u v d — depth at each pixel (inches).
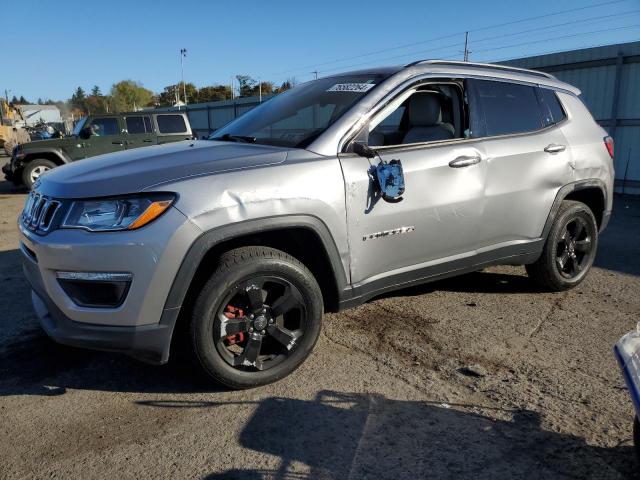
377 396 117.0
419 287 188.2
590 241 183.5
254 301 116.4
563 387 120.5
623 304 173.6
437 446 100.0
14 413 112.1
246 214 110.5
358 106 132.7
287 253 126.3
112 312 104.7
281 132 140.3
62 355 138.7
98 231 103.7
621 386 121.0
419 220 136.9
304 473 93.0
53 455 98.3
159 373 128.7
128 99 3508.9
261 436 103.4
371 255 131.1
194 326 110.8
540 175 161.6
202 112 1053.8
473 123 151.6
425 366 130.7
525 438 102.0
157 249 103.1
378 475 92.4
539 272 175.9
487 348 140.6
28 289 191.6
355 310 166.2
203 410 112.6
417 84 142.9
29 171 475.2
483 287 188.9
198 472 93.5
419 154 137.0
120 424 108.0
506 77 163.6
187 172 111.0
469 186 145.2
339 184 122.5
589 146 176.6
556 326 155.3
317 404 114.1
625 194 435.8
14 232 299.4
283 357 123.1
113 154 135.9
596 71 449.7
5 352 140.4
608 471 92.7
